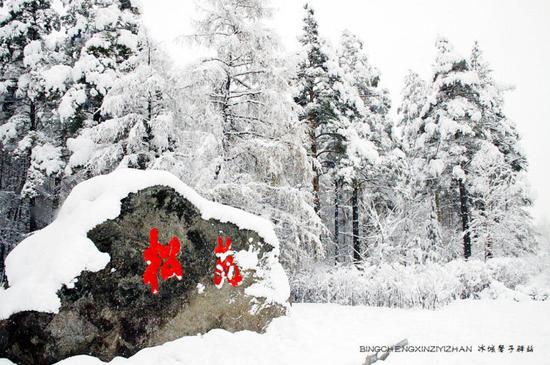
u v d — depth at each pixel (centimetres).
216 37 1336
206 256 704
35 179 1731
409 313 1072
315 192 1795
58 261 546
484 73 2594
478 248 2306
